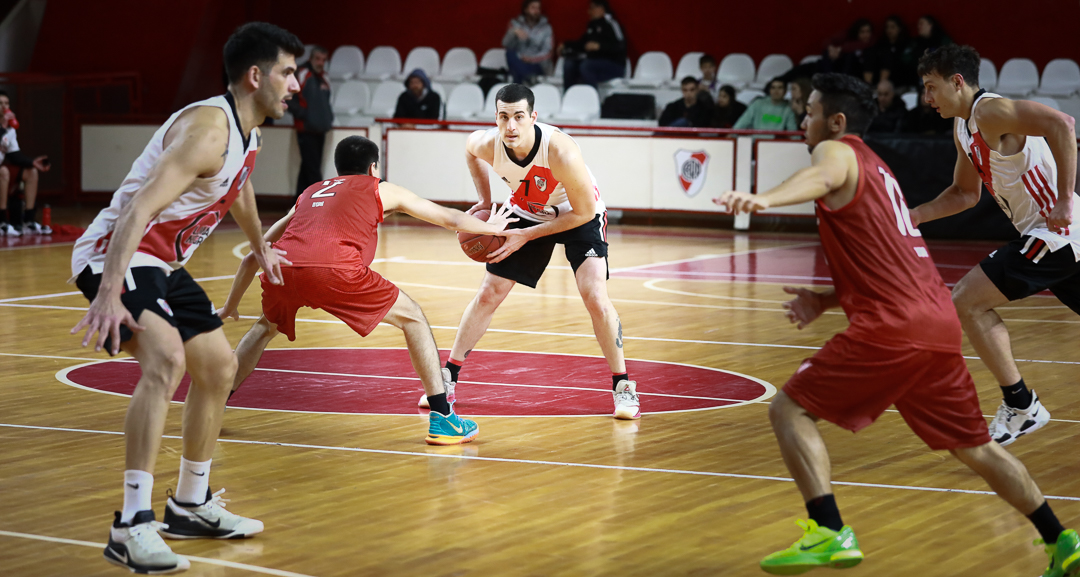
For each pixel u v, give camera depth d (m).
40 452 8.16
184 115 5.83
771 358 12.21
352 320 8.38
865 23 27.59
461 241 9.66
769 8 30.73
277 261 7.13
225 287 17.23
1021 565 6.00
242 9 34.69
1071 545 5.63
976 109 7.79
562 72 31.16
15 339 12.83
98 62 33.12
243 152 5.95
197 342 6.12
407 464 8.02
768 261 21.52
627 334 13.70
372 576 5.78
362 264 8.47
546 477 7.70
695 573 5.88
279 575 5.78
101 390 10.25
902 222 5.76
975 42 29.08
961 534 6.52
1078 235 8.21
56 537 6.34
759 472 7.87
